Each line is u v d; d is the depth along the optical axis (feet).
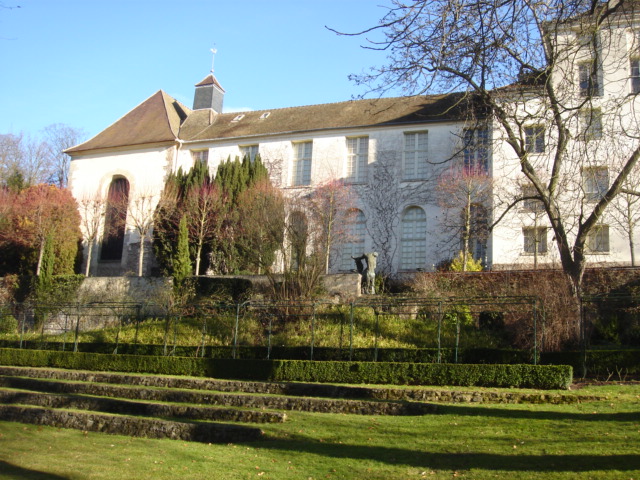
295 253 82.07
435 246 98.22
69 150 127.85
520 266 83.25
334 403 41.16
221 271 95.35
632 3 33.65
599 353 49.78
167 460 31.71
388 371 50.55
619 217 81.51
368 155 107.55
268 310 72.64
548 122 34.99
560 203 74.38
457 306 64.44
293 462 30.32
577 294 57.82
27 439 37.19
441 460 28.60
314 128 111.96
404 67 31.37
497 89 37.35
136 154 123.13
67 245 110.11
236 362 57.11
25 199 112.68
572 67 32.65
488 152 90.53
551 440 29.94
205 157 120.57
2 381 56.34
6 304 89.66
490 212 89.15
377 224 103.45
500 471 26.25
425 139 105.60
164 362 60.80
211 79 133.90
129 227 117.19
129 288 92.02
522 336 58.03
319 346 62.90
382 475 27.22
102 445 35.42
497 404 40.16
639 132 41.60
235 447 34.14
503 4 27.22
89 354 66.08
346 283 77.87
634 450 27.09
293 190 108.78
